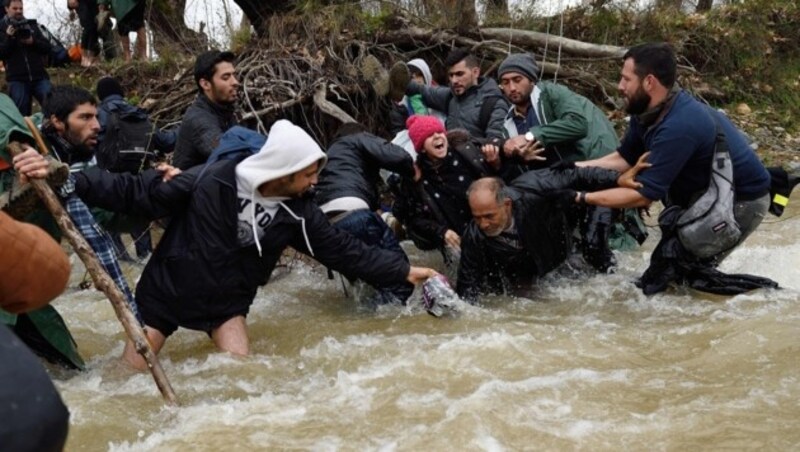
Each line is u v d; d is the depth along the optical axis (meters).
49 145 4.28
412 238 5.62
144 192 4.12
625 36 10.95
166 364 4.12
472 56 6.54
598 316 4.59
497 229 4.80
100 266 3.62
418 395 3.41
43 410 1.12
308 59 9.04
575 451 2.88
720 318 4.33
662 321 4.43
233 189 4.16
